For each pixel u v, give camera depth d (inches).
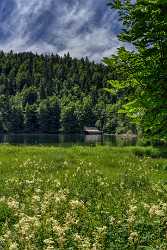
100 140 5689.0
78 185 781.3
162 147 1742.1
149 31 693.3
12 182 800.9
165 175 979.9
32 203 587.8
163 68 697.6
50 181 815.1
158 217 514.0
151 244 457.7
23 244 440.5
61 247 437.1
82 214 556.1
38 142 5073.8
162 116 714.8
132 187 809.5
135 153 1651.1
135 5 697.0
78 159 1229.7
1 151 1448.1
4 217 553.3
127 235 474.0
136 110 740.7
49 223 501.0
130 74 730.8
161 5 682.2
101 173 952.3
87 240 445.1
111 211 577.6
